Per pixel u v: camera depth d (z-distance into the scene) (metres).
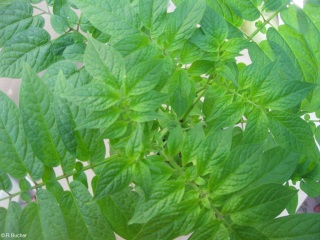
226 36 0.21
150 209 0.17
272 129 0.21
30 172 0.19
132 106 0.18
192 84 0.22
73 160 0.19
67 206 0.19
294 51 0.23
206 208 0.18
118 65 0.18
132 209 0.20
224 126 0.20
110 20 0.20
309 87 0.20
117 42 0.20
